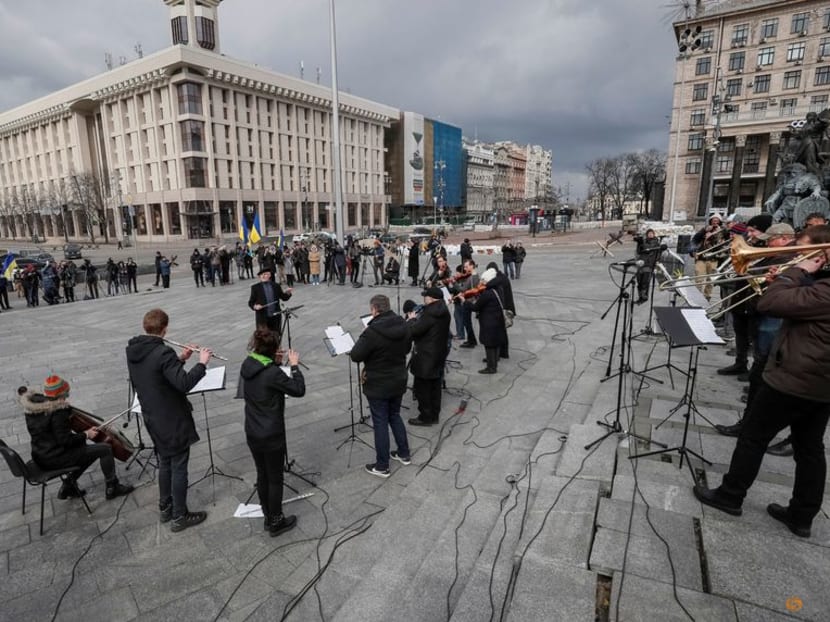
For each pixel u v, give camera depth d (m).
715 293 10.26
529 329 9.62
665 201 52.56
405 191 92.12
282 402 3.42
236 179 59.16
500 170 130.88
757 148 46.81
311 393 6.52
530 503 3.32
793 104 45.09
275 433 3.36
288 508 3.86
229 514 3.79
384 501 3.94
